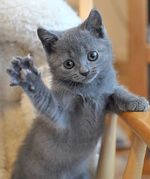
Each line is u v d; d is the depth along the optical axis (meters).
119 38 1.03
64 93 0.42
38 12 0.52
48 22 0.52
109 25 1.02
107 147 0.46
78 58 0.41
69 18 0.53
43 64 0.52
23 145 0.49
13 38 0.52
